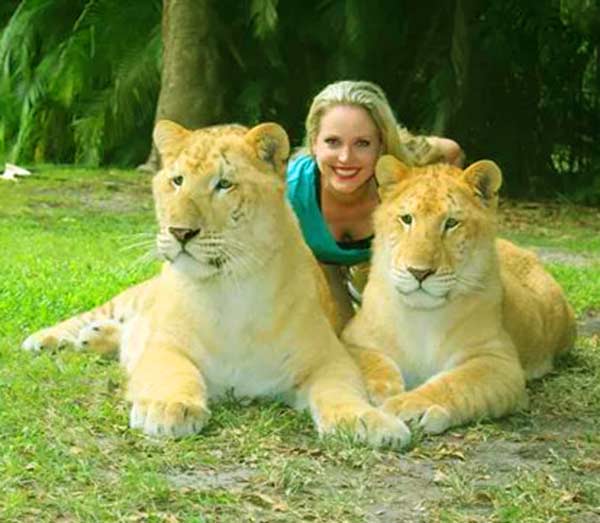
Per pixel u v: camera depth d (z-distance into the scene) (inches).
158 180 253.6
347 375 259.9
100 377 282.7
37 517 192.1
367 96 294.8
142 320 289.7
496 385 263.9
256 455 225.8
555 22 904.3
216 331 257.3
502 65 917.2
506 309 293.7
